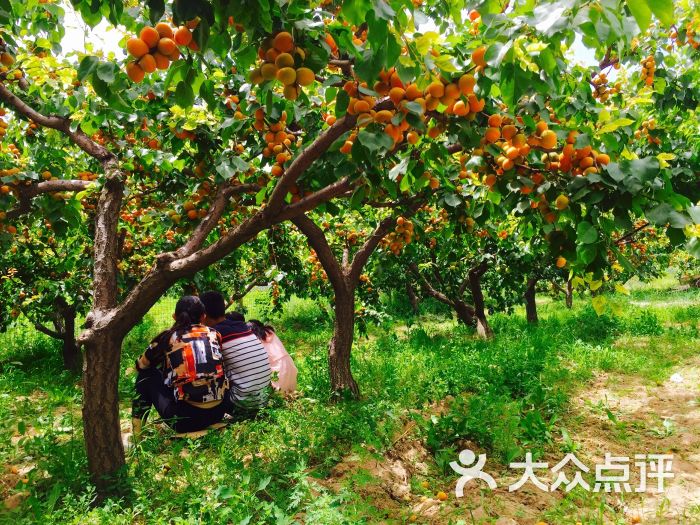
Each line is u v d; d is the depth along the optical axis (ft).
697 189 11.78
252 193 13.57
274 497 9.43
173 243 20.57
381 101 6.70
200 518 8.46
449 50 7.06
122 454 10.47
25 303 21.89
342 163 7.43
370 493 10.37
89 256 20.56
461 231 15.98
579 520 9.64
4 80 12.68
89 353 10.05
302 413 14.67
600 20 4.65
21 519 8.41
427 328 35.83
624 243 28.89
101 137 15.06
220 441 12.18
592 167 7.18
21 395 17.87
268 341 16.84
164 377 13.15
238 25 5.76
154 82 12.10
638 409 16.29
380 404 14.38
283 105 10.29
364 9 4.83
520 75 5.51
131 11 7.59
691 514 9.88
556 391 17.15
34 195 12.70
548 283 52.31
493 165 8.39
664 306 45.68
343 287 16.96
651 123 13.83
